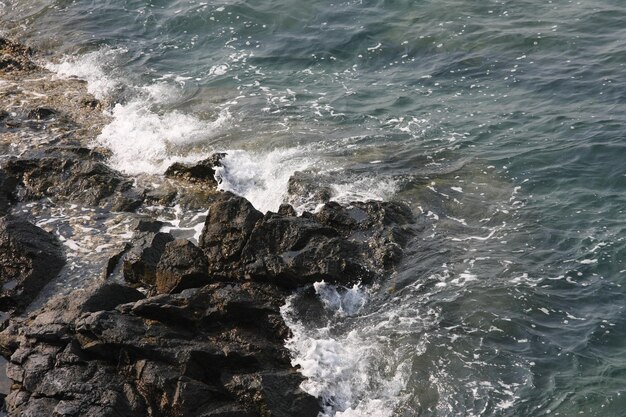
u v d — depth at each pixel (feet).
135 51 132.36
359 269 79.66
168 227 92.68
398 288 78.74
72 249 89.40
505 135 102.47
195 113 113.60
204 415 64.85
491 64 118.73
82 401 66.54
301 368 70.13
